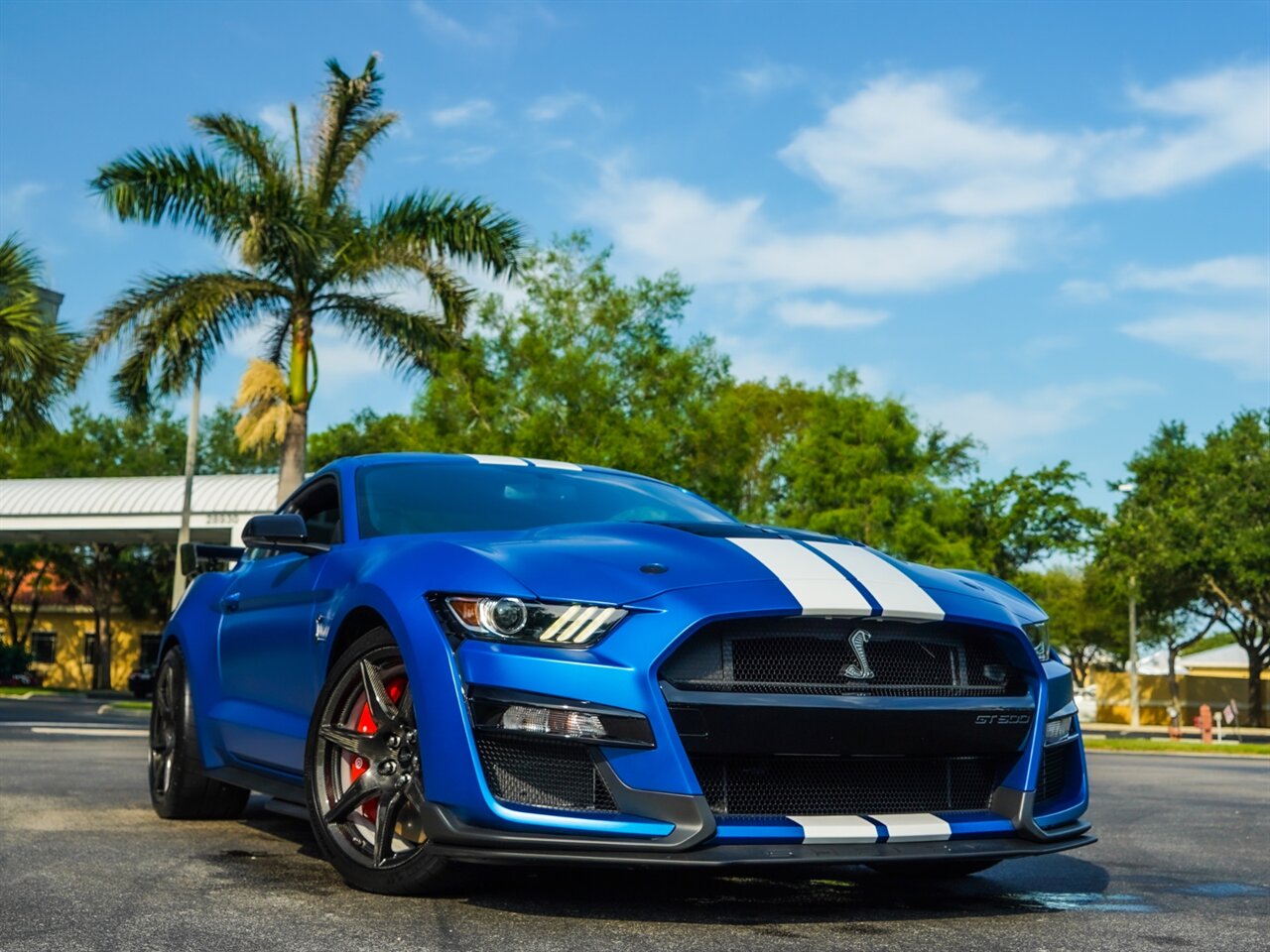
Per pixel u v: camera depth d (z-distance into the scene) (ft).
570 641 10.18
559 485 15.29
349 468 15.12
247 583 15.87
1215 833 18.39
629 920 10.26
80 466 168.96
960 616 10.89
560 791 10.14
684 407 85.87
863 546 12.49
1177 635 145.07
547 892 11.32
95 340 60.70
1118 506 130.21
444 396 82.79
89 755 29.09
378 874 11.14
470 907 10.64
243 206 59.47
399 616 10.96
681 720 9.97
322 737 11.87
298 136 62.75
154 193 58.59
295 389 62.23
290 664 13.69
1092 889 12.87
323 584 13.11
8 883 11.62
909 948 9.55
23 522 108.99
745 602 10.22
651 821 9.86
